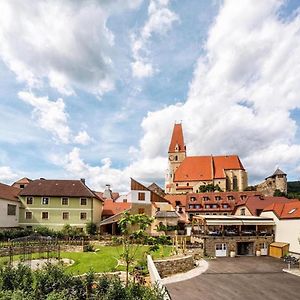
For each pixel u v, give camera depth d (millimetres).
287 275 38438
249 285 33375
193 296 28797
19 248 41656
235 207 77625
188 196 96375
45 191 67125
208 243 53594
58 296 17094
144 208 70625
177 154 147500
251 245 56062
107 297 17781
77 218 66500
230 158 135625
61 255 42812
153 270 28391
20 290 17781
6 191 64188
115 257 41125
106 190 105125
